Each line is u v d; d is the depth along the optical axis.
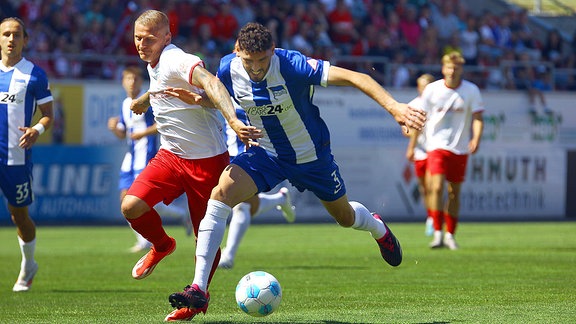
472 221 46.38
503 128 49.38
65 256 26.00
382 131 48.94
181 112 13.30
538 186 50.03
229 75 13.00
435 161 27.41
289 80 12.73
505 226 41.44
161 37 13.23
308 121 13.24
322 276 19.83
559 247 28.34
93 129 44.16
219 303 15.50
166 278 20.08
